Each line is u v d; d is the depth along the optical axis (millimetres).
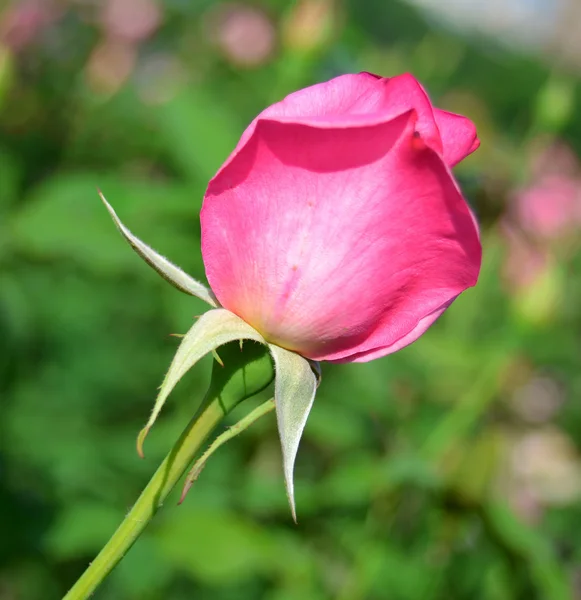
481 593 467
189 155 464
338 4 701
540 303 505
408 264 283
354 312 285
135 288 627
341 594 463
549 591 446
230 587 525
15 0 776
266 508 482
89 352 626
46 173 723
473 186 630
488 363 544
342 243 283
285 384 284
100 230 447
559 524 638
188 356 278
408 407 546
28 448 519
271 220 284
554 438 703
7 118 732
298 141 279
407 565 469
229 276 287
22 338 562
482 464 474
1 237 446
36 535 451
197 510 461
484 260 635
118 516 474
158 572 480
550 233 624
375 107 279
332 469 519
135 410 634
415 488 473
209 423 287
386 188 279
